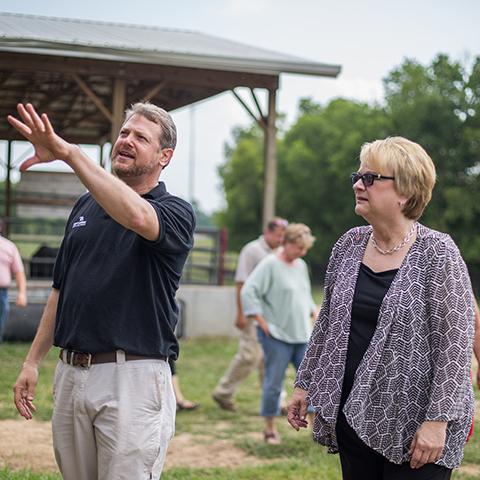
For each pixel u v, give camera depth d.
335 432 3.52
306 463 6.70
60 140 3.10
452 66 34.22
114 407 3.49
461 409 3.29
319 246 39.50
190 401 9.23
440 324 3.31
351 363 3.46
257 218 45.47
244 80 14.05
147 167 3.62
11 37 12.38
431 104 33.72
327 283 3.72
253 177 45.44
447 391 3.25
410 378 3.32
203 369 11.53
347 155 37.19
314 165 39.03
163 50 13.09
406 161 3.41
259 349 8.76
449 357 3.27
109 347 3.51
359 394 3.36
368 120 37.41
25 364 3.90
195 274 17.06
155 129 3.63
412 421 3.33
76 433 3.60
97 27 15.88
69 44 12.66
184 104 16.64
